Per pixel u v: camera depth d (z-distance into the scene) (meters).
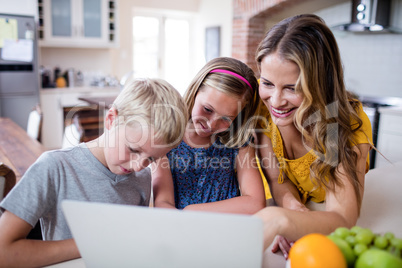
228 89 0.95
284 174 1.19
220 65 0.99
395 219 0.98
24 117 4.33
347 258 0.54
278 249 0.84
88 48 5.31
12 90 4.21
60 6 4.59
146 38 6.31
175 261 0.53
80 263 0.75
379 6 3.85
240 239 0.50
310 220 0.73
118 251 0.55
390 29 3.79
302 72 0.87
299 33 0.88
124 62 5.89
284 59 0.87
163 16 6.38
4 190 1.25
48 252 0.73
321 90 0.92
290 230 0.69
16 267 0.70
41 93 4.42
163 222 0.50
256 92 1.10
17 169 1.73
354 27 3.98
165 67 6.62
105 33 4.97
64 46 4.72
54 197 0.82
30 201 0.76
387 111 3.38
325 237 0.55
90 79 5.24
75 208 0.53
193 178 1.09
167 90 0.77
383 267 0.49
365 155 0.97
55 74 4.89
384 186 1.25
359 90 4.44
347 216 0.83
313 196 1.20
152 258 0.54
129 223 0.52
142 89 0.76
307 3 4.89
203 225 0.50
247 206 1.01
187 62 6.87
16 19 4.11
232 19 5.42
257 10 4.98
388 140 3.40
